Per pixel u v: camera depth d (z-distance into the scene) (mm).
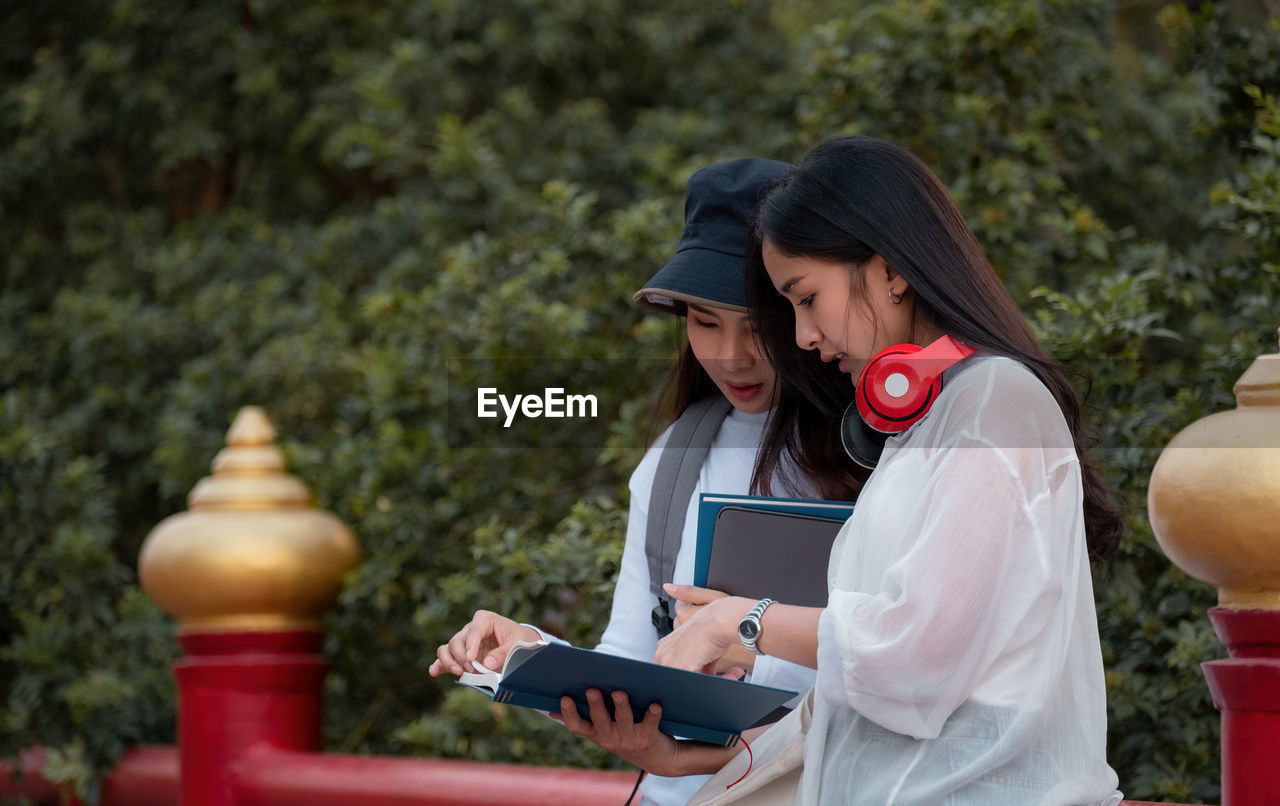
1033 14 5098
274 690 4332
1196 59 4777
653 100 8516
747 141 7672
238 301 7172
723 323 2891
